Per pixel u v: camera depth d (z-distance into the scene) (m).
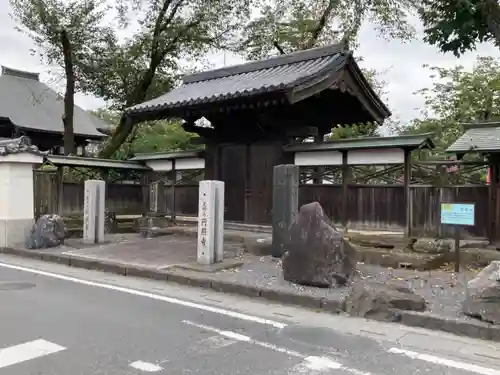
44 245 11.08
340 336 5.20
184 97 11.82
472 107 21.77
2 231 11.72
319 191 10.80
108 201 14.43
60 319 5.56
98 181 11.80
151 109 11.60
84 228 11.77
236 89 10.77
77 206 13.77
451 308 5.95
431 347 4.88
